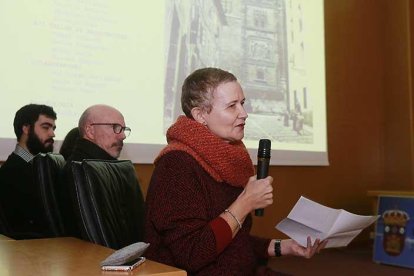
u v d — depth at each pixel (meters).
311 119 4.82
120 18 3.67
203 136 1.40
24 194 2.29
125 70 3.67
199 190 1.36
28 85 3.23
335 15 5.20
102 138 2.51
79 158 2.21
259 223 4.50
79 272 0.98
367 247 5.05
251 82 4.42
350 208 5.19
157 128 3.80
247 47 4.42
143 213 1.67
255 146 4.39
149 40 3.81
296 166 4.80
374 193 4.48
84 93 3.46
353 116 5.29
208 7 4.19
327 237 1.54
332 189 5.06
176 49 3.96
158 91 3.83
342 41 5.25
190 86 1.47
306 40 4.85
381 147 5.50
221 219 1.32
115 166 1.64
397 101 5.41
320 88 4.92
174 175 1.34
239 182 1.45
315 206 1.56
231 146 1.44
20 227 2.25
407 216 4.13
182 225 1.30
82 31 3.48
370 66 5.46
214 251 1.29
